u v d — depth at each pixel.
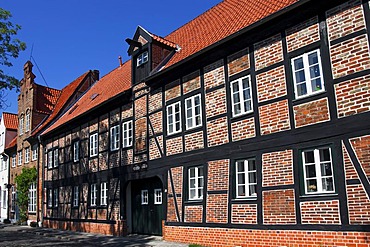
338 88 9.09
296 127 9.88
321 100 9.40
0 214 33.09
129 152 16.47
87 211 19.28
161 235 15.10
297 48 10.13
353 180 8.56
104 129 18.66
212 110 12.41
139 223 16.48
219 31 13.85
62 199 22.12
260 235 10.33
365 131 8.48
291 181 9.78
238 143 11.37
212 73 12.61
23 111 29.52
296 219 9.53
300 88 10.04
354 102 8.76
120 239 15.25
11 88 14.56
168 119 14.45
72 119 21.08
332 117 9.13
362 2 8.86
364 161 8.42
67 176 21.88
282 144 10.14
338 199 8.76
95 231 18.34
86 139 20.27
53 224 22.89
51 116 27.58
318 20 9.73
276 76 10.55
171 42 16.56
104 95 20.44
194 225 12.52
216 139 12.14
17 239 17.34
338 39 9.23
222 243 11.42
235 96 11.83
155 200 15.65
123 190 16.62
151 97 15.46
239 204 11.05
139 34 16.69
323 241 8.92
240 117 11.41
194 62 13.29
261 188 10.48
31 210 26.22
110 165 17.77
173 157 13.83
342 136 8.88
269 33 10.90
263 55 10.99
